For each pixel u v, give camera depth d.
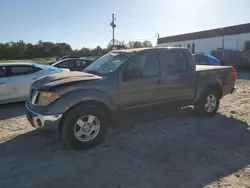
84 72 5.00
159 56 5.07
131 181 3.22
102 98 4.27
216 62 14.66
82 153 4.09
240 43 26.83
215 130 5.18
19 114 6.65
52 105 3.94
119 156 3.97
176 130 5.16
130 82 4.61
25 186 3.13
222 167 3.59
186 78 5.45
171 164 3.69
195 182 3.19
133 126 5.41
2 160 3.84
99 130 4.34
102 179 3.28
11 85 7.35
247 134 4.96
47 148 4.29
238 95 9.20
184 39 35.47
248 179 3.26
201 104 5.93
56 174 3.42
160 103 5.12
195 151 4.14
